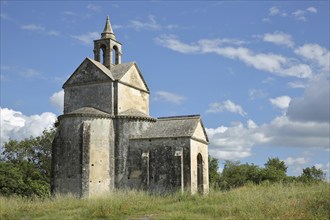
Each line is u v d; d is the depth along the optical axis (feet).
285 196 97.71
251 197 95.45
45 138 268.62
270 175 272.92
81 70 161.89
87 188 138.10
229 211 82.53
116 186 146.10
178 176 140.67
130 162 147.54
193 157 145.59
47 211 96.99
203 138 157.79
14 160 265.34
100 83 157.79
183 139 143.95
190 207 94.17
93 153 142.82
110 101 154.61
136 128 151.02
